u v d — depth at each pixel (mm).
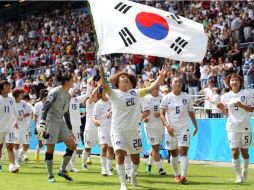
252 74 25844
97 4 13062
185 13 37312
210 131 22609
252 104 14461
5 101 17344
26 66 46156
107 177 16203
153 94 16656
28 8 58781
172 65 29781
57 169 19000
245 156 14719
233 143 14602
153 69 30906
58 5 55188
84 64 37438
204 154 22844
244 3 34188
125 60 34438
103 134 16734
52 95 14383
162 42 12750
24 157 21828
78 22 48438
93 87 18984
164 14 13078
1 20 60094
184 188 13453
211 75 26750
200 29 13062
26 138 20688
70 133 14914
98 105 16734
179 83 14492
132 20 12852
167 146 15031
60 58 42344
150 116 16609
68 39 46031
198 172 17844
